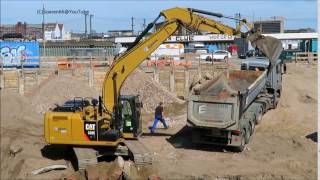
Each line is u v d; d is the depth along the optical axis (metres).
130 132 17.86
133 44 18.44
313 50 60.94
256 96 23.00
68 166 17.44
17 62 37.22
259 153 19.16
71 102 18.22
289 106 28.84
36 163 17.78
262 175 16.45
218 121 18.34
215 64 37.38
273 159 18.33
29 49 39.66
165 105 29.31
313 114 26.84
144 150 16.59
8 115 25.11
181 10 18.72
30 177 16.44
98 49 50.72
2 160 19.73
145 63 40.12
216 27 19.11
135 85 30.58
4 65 36.97
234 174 16.44
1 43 39.12
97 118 16.83
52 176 16.50
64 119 16.80
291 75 38.22
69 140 16.83
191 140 21.41
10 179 17.44
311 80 37.34
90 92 30.56
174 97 30.62
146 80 31.09
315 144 20.48
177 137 22.14
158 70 35.03
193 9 18.83
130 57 17.95
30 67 36.88
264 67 26.89
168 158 18.59
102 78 34.03
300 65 45.28
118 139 17.05
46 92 29.36
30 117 25.88
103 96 17.58
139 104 18.52
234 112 18.12
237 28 19.19
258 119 23.67
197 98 18.52
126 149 17.30
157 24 18.80
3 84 32.56
